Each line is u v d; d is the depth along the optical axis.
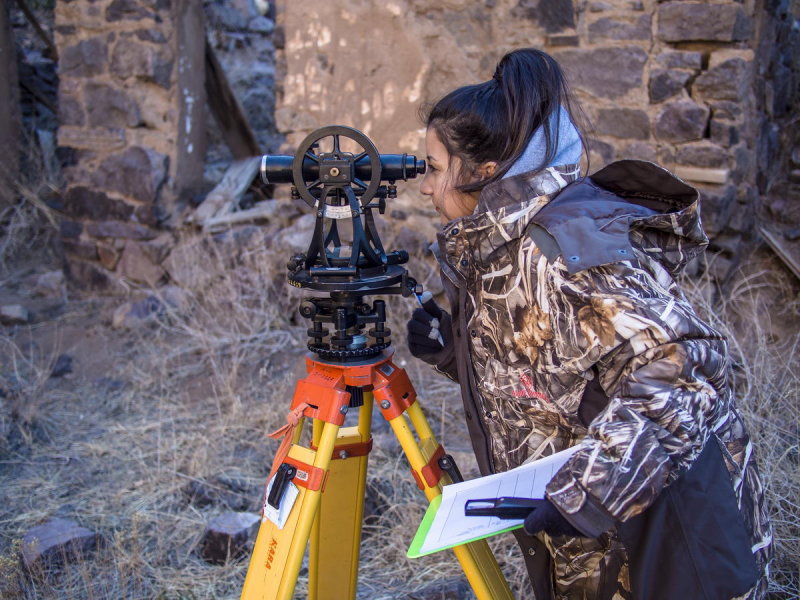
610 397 1.23
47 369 3.85
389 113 3.92
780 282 3.45
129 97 4.58
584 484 1.13
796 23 4.06
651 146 3.39
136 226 4.66
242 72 6.79
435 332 1.67
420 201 3.91
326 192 1.48
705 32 3.18
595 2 3.40
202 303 4.36
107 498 2.81
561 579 1.46
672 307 1.17
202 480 2.87
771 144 3.87
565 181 1.32
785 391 2.75
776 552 2.16
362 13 3.88
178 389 3.69
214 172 5.57
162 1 4.43
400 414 1.51
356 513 1.76
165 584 2.32
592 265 1.17
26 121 6.53
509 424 1.43
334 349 1.50
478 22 3.68
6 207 5.80
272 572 1.48
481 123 1.33
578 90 3.51
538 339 1.28
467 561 1.51
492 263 1.34
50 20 7.00
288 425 1.50
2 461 3.07
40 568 2.31
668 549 1.24
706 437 1.18
